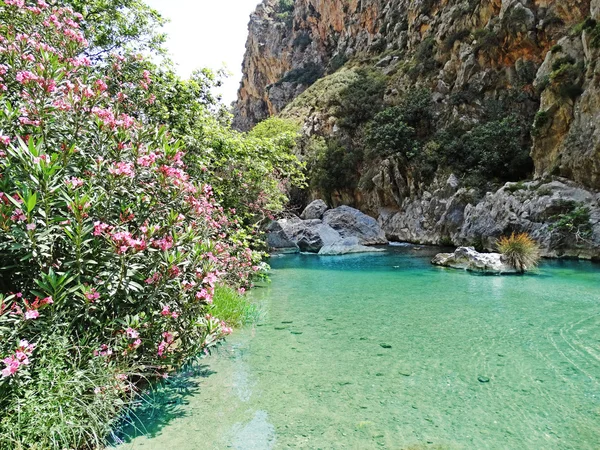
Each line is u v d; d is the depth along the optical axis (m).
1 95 3.83
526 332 6.08
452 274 11.85
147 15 9.78
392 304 8.11
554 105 17.77
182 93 8.95
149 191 4.16
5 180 3.19
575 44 18.66
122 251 3.41
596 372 4.56
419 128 27.25
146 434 3.39
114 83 6.41
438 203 22.23
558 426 3.42
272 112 57.16
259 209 12.25
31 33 5.00
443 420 3.55
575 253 14.54
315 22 55.50
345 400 3.98
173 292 4.00
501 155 21.77
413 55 33.47
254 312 7.24
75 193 3.25
